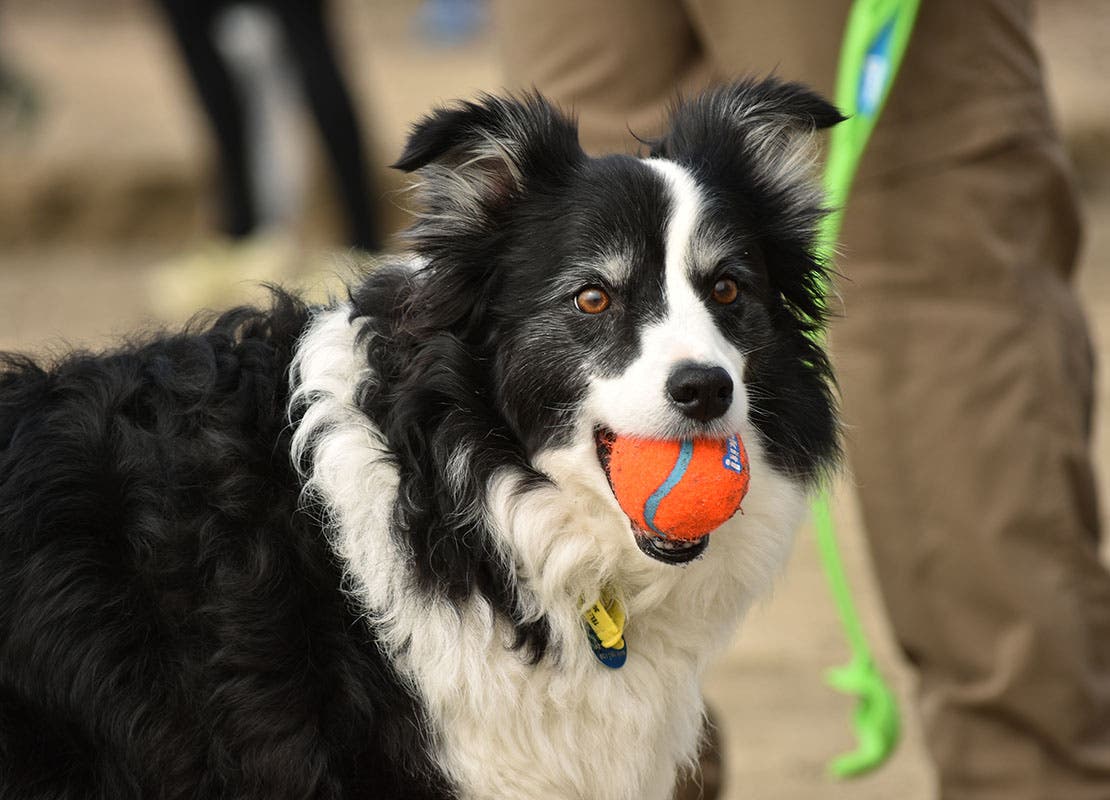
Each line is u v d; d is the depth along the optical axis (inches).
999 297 261.4
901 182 259.6
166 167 901.8
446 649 208.8
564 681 214.8
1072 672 256.7
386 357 218.5
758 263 232.5
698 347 211.8
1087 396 274.2
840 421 249.8
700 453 206.2
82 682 202.4
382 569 209.3
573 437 219.1
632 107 277.1
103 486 209.6
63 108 1016.9
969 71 259.1
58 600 203.3
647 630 224.2
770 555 231.9
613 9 273.4
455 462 214.5
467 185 224.4
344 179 658.2
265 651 203.8
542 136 227.6
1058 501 258.7
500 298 224.2
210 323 241.0
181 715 204.5
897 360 262.1
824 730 354.6
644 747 222.5
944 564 261.9
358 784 208.8
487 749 212.7
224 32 669.9
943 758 268.4
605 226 222.1
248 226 720.3
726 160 236.5
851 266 263.4
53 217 897.5
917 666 273.9
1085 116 906.7
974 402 259.0
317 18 637.3
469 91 1031.0
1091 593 261.0
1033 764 261.1
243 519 209.0
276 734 202.5
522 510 217.5
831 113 230.5
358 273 240.5
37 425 215.6
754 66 265.6
